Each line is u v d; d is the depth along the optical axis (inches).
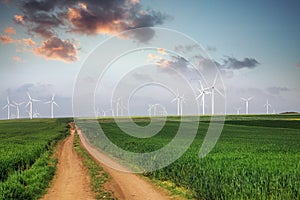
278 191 606.2
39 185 775.1
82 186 787.4
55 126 4320.9
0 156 1126.4
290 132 2933.1
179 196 699.4
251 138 2228.1
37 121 5639.8
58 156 1428.4
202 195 665.6
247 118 4995.1
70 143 2103.8
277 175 674.2
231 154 1124.5
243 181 637.3
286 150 1348.4
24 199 664.4
